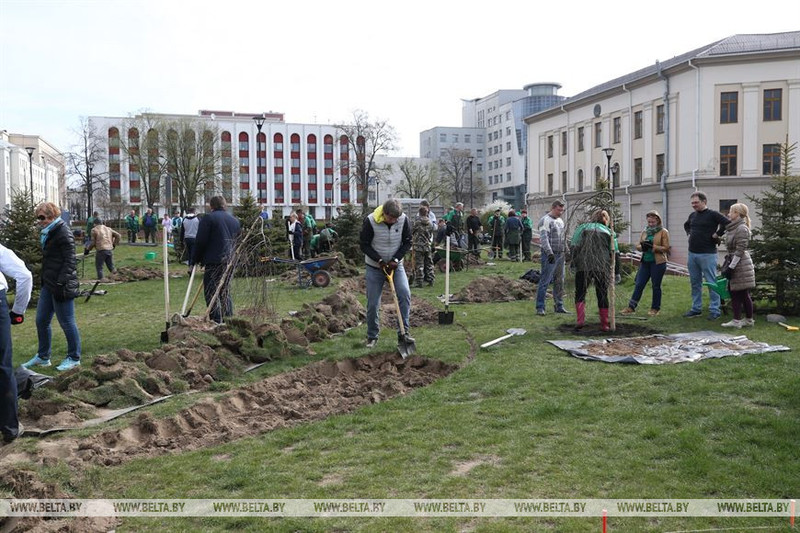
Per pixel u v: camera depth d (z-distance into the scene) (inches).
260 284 387.9
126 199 2992.1
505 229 1042.7
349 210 959.6
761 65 1619.1
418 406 248.2
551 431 214.8
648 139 1876.2
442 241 871.1
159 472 192.1
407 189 3614.7
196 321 366.9
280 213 1002.1
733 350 319.6
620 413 230.7
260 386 282.2
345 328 404.8
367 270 353.1
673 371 283.3
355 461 195.6
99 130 3262.8
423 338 374.6
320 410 251.8
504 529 150.6
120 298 612.7
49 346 324.8
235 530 156.2
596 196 412.2
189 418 240.5
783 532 146.9
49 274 311.0
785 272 433.1
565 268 426.6
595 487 172.7
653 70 1921.8
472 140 4739.2
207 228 381.7
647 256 455.5
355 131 2775.6
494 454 197.6
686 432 207.2
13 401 220.7
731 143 1658.5
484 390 264.5
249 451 206.8
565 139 2354.8
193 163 2511.1
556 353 329.4
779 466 181.2
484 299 554.9
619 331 390.0
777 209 446.9
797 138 1605.6
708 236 428.8
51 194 4411.9
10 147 3312.0
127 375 267.4
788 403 235.0
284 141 3659.0
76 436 223.0
